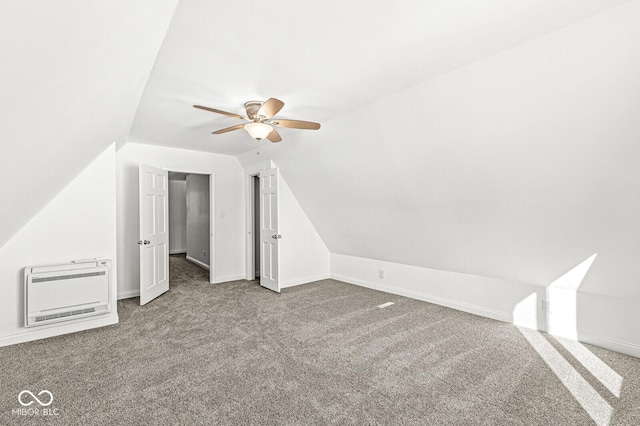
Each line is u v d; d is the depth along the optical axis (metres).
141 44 1.45
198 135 3.88
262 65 2.11
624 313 2.58
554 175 2.29
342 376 2.22
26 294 2.76
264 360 2.45
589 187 2.21
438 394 2.00
